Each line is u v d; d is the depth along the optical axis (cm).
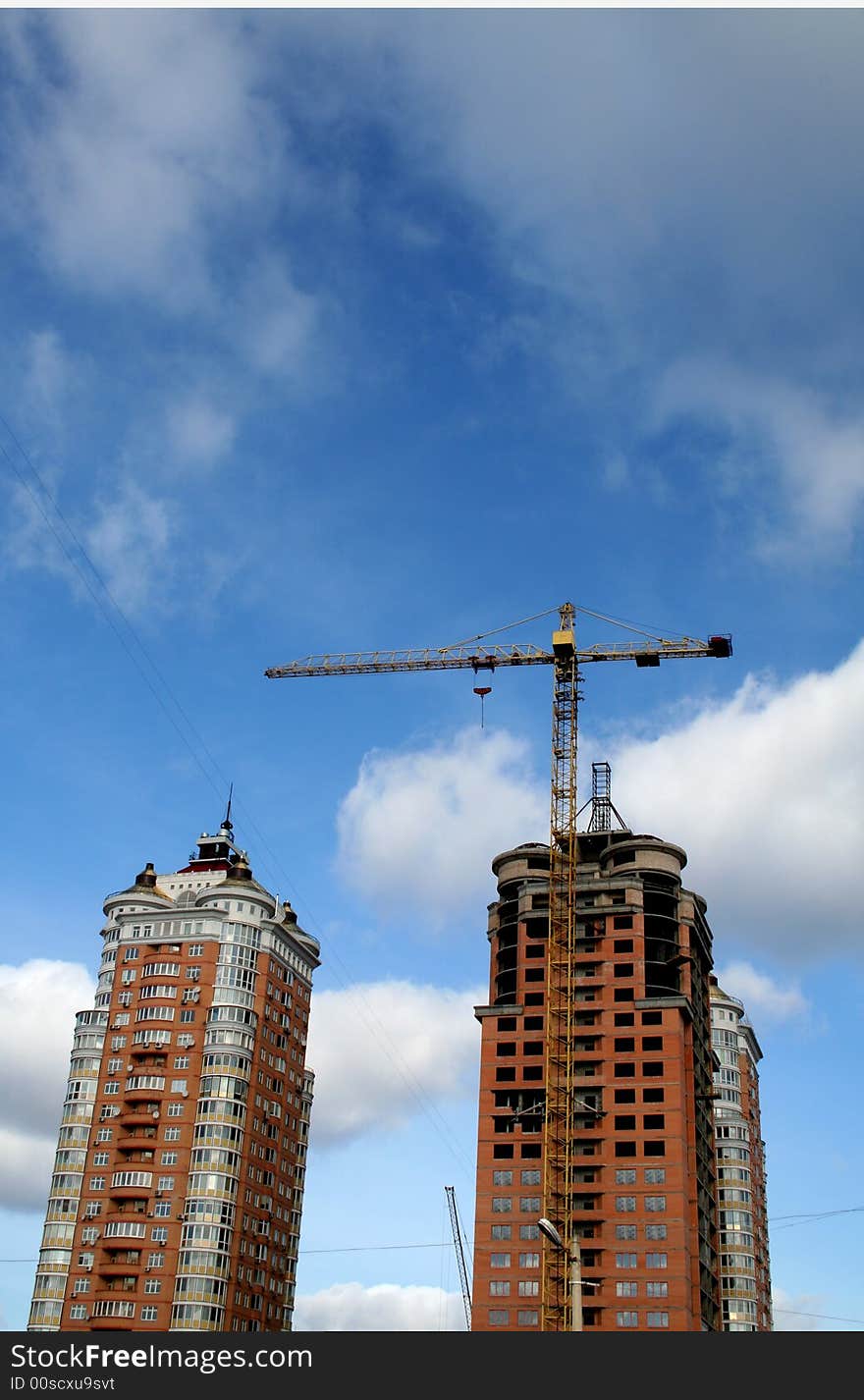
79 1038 19538
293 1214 19825
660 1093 17738
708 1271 18212
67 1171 18500
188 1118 18525
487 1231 17600
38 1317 17475
